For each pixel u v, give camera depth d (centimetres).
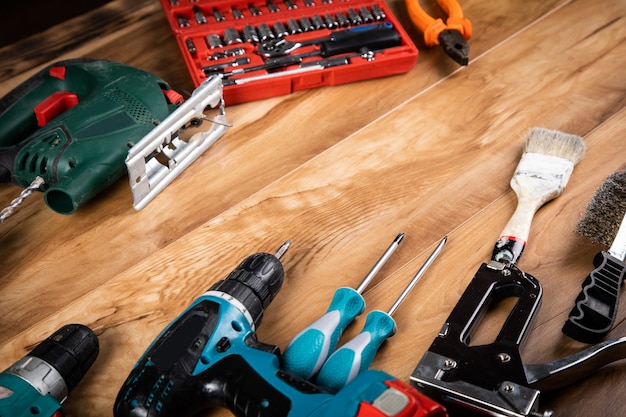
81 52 198
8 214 150
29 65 194
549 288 149
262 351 124
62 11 234
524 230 154
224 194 168
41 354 125
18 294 149
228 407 120
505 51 202
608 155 175
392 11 212
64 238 158
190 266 154
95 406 134
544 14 212
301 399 114
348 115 185
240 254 157
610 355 129
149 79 170
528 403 120
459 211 164
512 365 127
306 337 128
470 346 131
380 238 159
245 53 190
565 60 199
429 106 188
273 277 134
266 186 170
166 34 203
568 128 182
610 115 184
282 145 178
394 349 140
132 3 211
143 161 157
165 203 166
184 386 121
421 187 169
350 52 191
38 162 155
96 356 132
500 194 167
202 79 180
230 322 127
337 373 124
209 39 190
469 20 210
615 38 205
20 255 155
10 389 120
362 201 166
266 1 203
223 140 179
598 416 130
